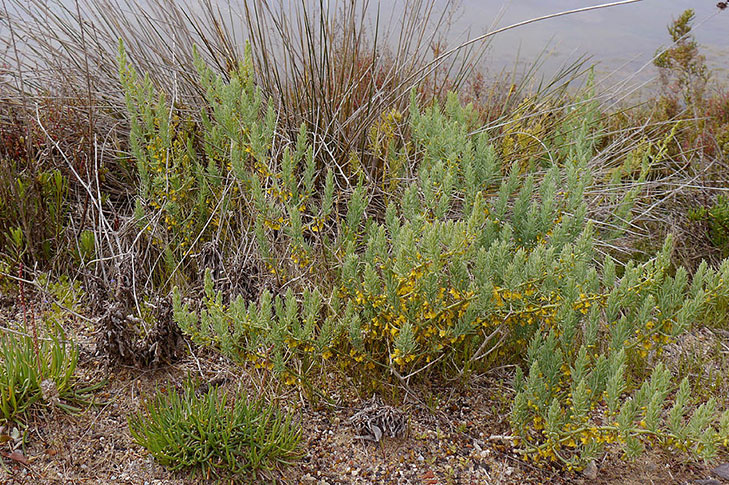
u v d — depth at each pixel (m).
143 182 3.14
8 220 3.14
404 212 2.70
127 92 2.96
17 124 3.57
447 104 3.31
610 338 2.76
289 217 2.81
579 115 3.97
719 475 2.41
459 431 2.50
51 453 2.20
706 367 3.03
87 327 2.82
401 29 3.97
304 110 3.68
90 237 3.09
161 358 2.61
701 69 5.82
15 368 2.29
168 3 3.81
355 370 2.62
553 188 2.79
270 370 2.53
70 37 3.74
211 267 3.12
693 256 3.92
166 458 2.15
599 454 2.41
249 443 2.23
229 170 3.28
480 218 2.47
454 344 2.68
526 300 2.32
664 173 4.68
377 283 2.30
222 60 3.78
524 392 2.35
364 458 2.35
